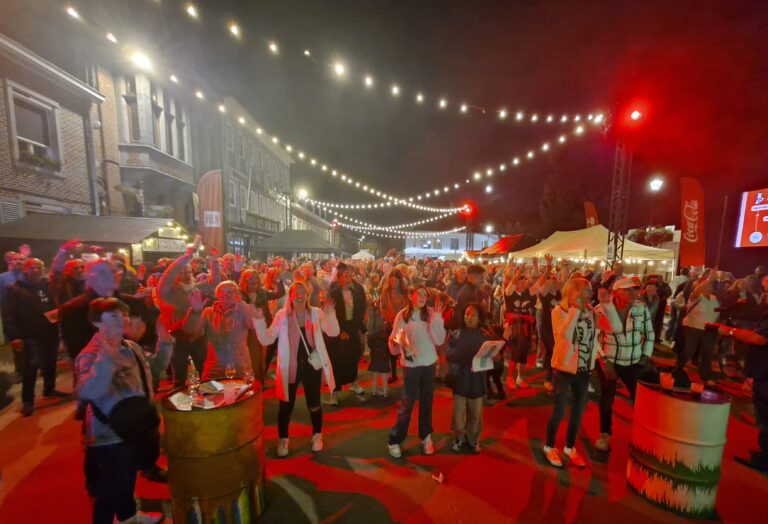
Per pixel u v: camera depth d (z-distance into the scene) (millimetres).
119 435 2311
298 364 3746
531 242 18062
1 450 3842
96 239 9344
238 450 2670
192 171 18547
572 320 3559
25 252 6102
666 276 13812
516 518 2953
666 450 3027
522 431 4391
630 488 3324
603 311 3977
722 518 2977
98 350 2291
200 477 2570
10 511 2959
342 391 5672
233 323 3914
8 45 9648
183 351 4895
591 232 13336
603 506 3105
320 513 2980
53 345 5184
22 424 4418
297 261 16031
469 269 5363
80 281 4723
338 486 3328
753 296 6730
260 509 2906
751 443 4230
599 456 3867
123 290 5254
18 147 10281
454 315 4406
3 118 9836
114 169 13844
